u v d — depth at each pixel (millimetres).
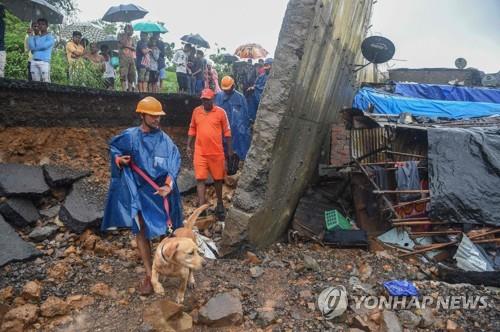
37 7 8805
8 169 5465
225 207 6641
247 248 5039
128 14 10867
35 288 3908
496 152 6145
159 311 3773
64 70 9578
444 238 6000
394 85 13344
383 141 7207
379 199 6445
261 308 3980
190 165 7938
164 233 4031
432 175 6164
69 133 6688
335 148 7180
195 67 10688
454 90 13141
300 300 4133
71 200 5457
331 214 6352
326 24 5379
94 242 4988
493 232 5746
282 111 4840
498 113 11250
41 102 6289
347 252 5594
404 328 3746
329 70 6414
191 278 4203
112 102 7406
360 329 3727
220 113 6125
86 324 3658
